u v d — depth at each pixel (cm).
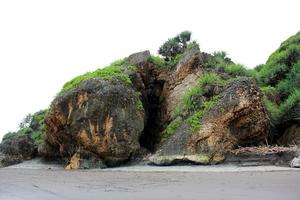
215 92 2731
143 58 3491
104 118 2959
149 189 1273
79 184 1595
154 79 3488
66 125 3136
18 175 2348
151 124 3403
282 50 3916
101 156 2961
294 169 1684
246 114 2469
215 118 2489
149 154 2908
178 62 3416
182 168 2281
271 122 2655
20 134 4694
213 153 2391
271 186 1123
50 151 3678
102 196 1162
